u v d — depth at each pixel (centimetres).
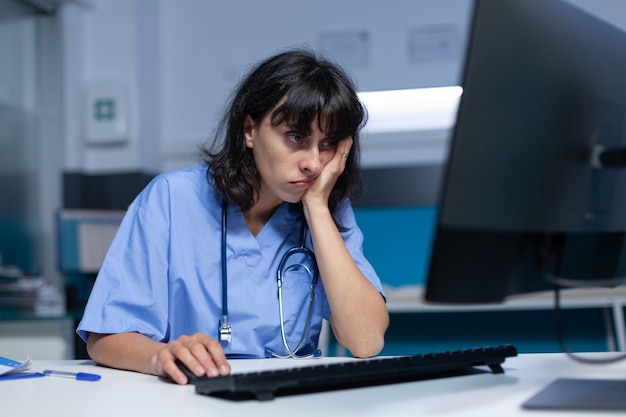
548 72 63
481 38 60
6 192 338
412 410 63
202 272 120
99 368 104
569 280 68
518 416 59
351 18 350
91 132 356
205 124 370
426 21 341
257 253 122
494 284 65
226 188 118
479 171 60
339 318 116
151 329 113
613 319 309
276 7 360
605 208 69
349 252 125
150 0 370
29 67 355
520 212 63
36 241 354
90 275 283
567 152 65
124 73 360
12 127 343
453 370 85
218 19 369
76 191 350
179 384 85
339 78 112
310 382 74
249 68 127
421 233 323
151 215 119
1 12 338
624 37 70
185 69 373
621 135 68
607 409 58
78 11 361
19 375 95
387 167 327
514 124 61
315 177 117
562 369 85
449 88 336
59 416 67
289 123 108
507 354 85
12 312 255
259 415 64
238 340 119
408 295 271
